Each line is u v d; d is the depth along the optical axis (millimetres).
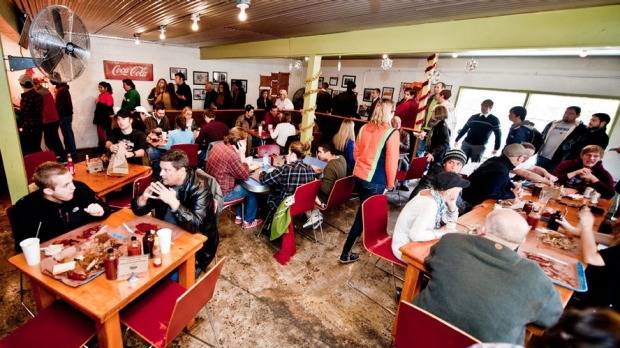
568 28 2400
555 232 2076
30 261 1352
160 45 7258
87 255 1444
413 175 4180
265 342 1918
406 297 1850
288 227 2662
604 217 2510
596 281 1838
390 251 2293
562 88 6043
